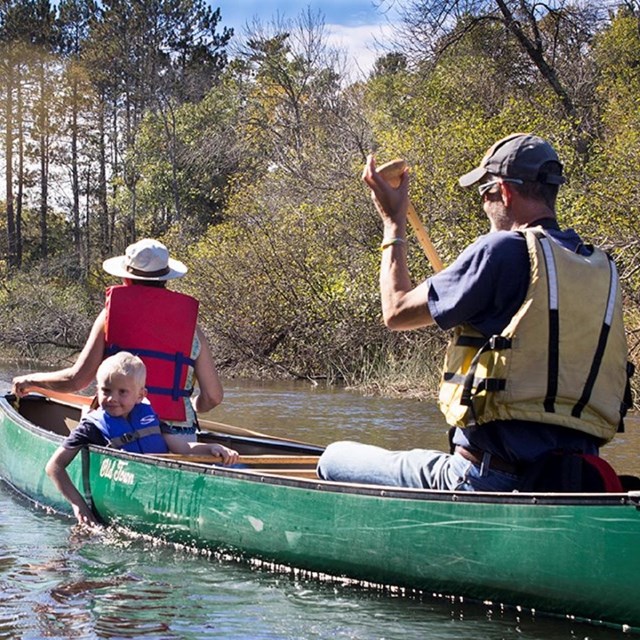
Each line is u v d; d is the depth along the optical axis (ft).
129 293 16.35
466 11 56.95
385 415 30.22
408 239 41.73
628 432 25.68
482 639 10.36
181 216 105.19
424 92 58.03
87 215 130.93
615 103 49.67
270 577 12.83
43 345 66.39
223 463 15.65
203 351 16.97
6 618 11.01
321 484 12.51
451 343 11.16
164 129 110.42
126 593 12.01
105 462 15.33
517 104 45.03
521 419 10.62
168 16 117.91
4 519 16.12
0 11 123.24
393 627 10.76
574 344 10.59
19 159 126.41
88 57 121.60
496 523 10.93
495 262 10.54
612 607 10.28
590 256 10.96
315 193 54.34
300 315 46.88
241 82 101.45
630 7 58.80
